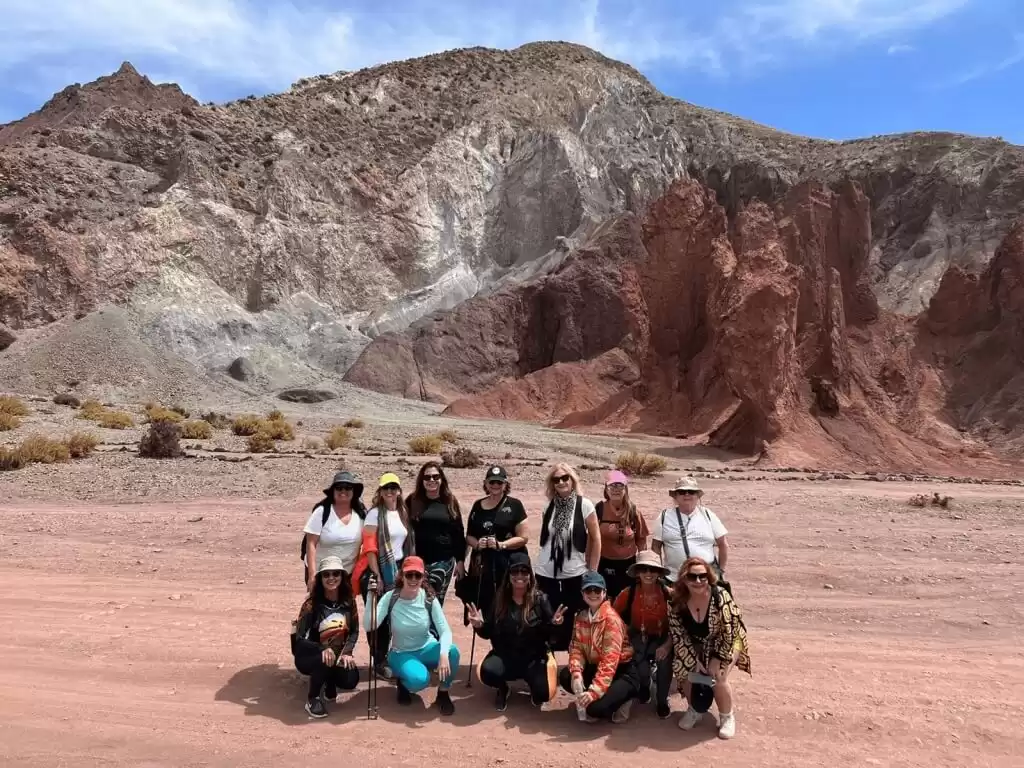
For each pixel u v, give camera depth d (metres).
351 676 6.35
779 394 33.81
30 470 20.42
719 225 45.03
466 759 5.32
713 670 5.77
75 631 7.89
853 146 102.81
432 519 6.93
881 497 18.88
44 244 64.44
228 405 50.75
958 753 5.42
